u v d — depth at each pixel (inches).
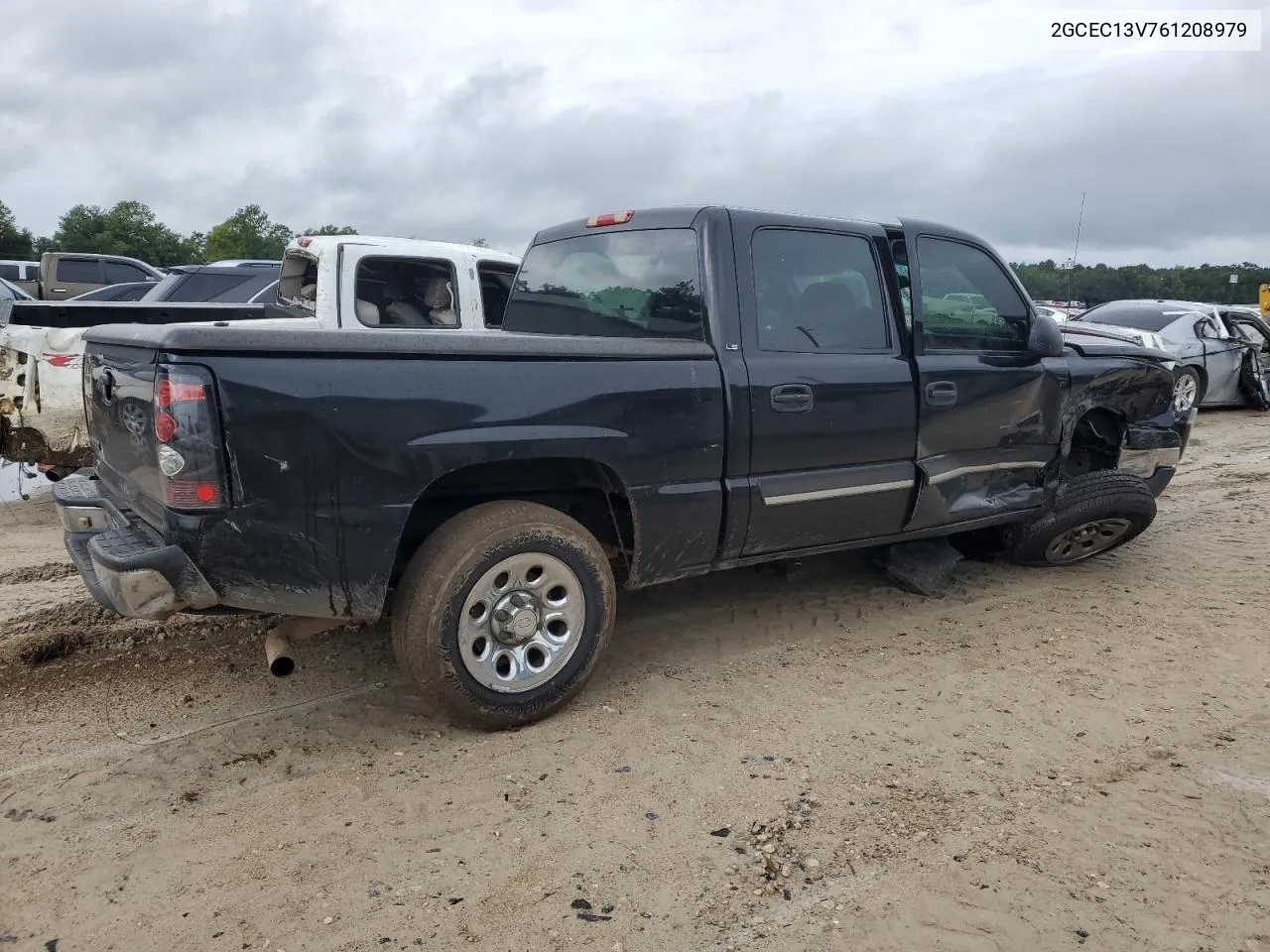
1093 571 211.8
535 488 142.3
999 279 185.8
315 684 149.5
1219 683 150.4
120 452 128.3
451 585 123.0
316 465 113.6
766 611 184.9
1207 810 113.7
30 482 276.7
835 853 105.0
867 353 162.4
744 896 97.6
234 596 114.7
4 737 131.1
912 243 172.4
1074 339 215.8
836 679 152.4
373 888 98.7
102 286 663.1
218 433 108.2
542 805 114.4
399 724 136.1
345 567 118.0
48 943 90.4
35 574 197.2
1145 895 97.7
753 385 146.3
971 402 174.2
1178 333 498.6
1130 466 214.1
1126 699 144.6
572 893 98.0
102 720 136.8
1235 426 468.1
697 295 148.2
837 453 158.2
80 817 111.4
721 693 146.8
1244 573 209.2
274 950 89.4
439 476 121.5
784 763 124.8
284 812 112.9
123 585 109.8
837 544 166.6
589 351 132.2
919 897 97.4
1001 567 214.1
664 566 145.5
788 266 155.4
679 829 109.4
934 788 118.4
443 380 120.6
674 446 139.6
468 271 255.8
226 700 143.8
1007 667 157.2
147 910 95.1
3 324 248.5
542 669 133.5
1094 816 112.3
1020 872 101.6
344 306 234.2
